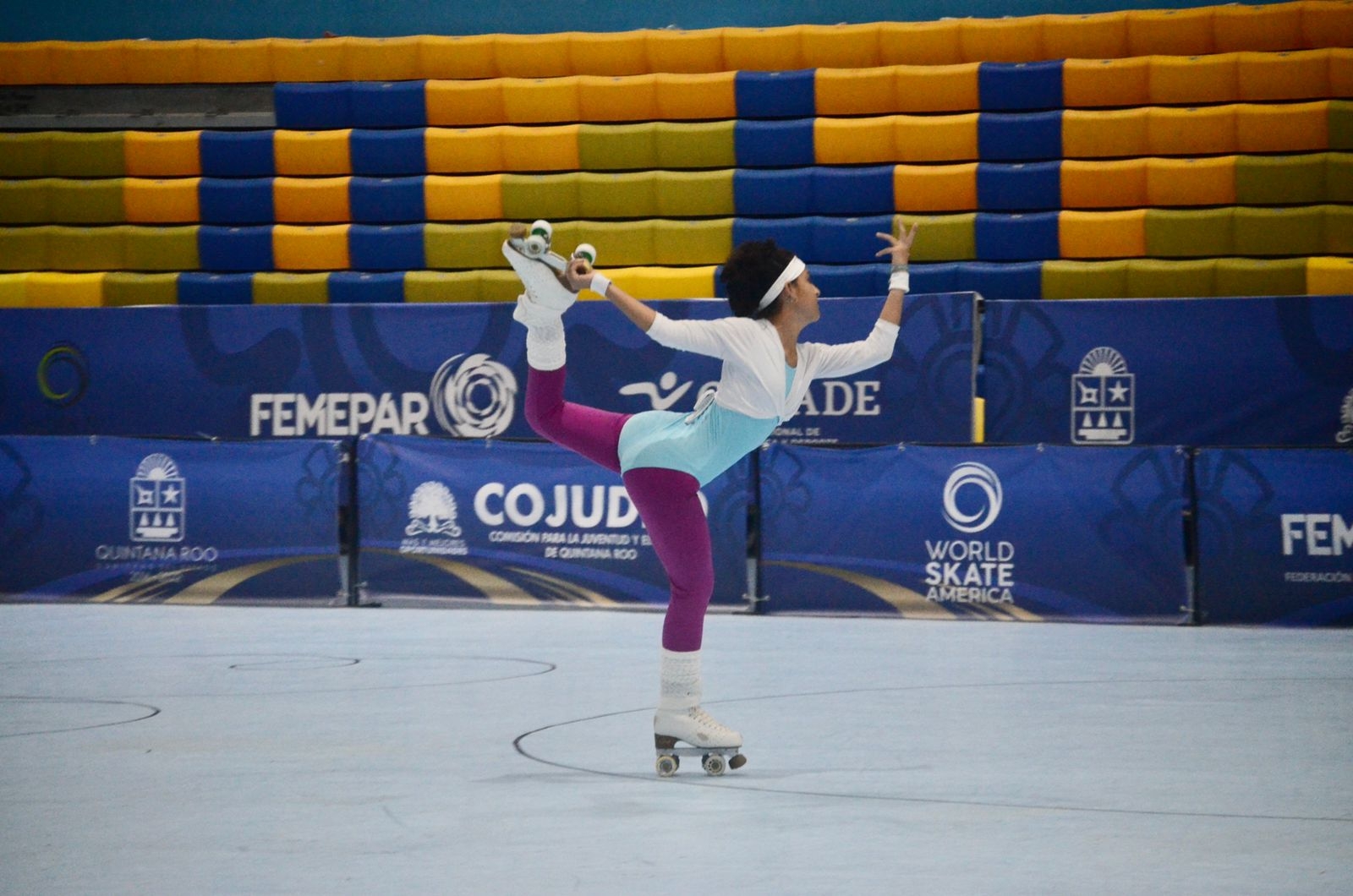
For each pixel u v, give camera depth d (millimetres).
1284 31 24641
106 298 25891
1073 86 24891
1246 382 20328
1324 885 5645
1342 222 22953
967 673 12195
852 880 5730
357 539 18000
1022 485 16578
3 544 18500
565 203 25734
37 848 6297
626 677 11922
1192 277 23109
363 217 26266
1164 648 14000
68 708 10344
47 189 26734
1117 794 7383
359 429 21531
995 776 7844
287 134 26672
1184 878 5750
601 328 20953
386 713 10086
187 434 22016
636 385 20859
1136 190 24031
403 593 17891
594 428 8203
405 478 17922
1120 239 23719
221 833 6547
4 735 9242
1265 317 20234
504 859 6082
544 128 26156
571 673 12164
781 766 8156
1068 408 20812
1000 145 24797
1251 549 15992
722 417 7902
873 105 25609
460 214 26016
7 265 26609
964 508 16703
